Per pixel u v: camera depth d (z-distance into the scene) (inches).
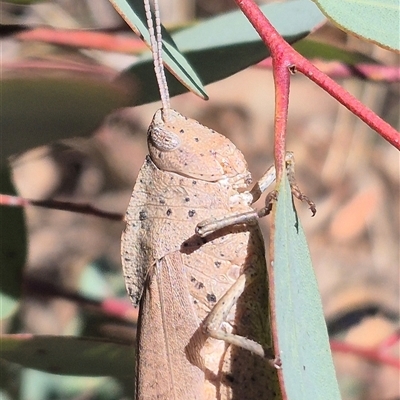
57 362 3.7
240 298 3.1
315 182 8.8
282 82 2.3
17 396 5.0
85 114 3.2
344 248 8.6
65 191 7.7
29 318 6.2
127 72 3.4
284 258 2.3
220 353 3.1
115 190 7.9
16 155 3.6
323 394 2.4
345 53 4.3
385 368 7.5
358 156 8.7
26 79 2.9
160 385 3.1
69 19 5.7
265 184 3.2
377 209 8.7
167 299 3.1
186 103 8.9
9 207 3.9
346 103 2.3
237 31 3.4
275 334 2.2
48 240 7.4
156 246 3.2
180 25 4.0
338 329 5.5
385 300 8.3
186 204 3.2
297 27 3.4
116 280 5.8
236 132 9.0
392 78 4.0
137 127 8.0
